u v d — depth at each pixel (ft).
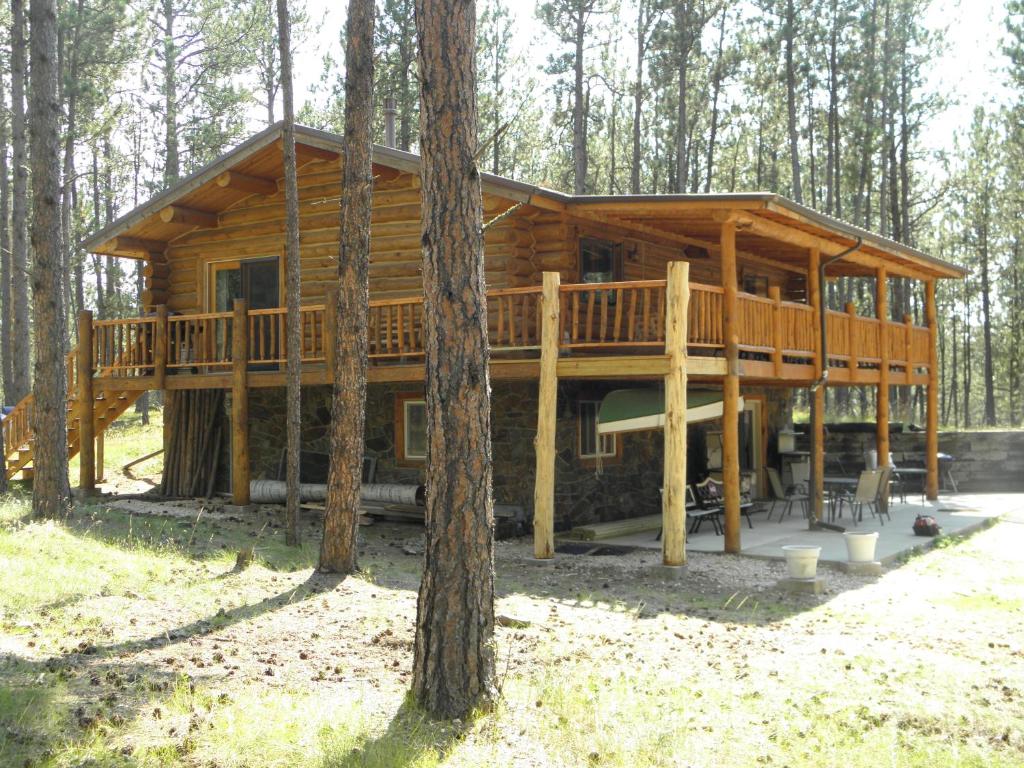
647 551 46.80
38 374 44.16
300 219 60.08
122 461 81.46
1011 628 32.30
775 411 74.23
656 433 61.87
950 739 21.02
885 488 59.52
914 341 69.92
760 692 23.85
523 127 131.13
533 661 25.57
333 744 18.80
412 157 51.49
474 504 21.12
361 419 37.63
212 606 30.14
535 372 44.29
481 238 21.52
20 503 47.80
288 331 43.04
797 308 51.96
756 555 44.68
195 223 61.87
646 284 41.52
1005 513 63.67
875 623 32.86
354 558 37.63
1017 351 127.03
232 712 20.10
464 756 18.75
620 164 157.79
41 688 20.80
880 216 117.50
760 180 135.44
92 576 32.63
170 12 121.90
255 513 54.90
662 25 114.73
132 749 17.97
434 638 21.01
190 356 61.21
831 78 116.47
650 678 24.49
